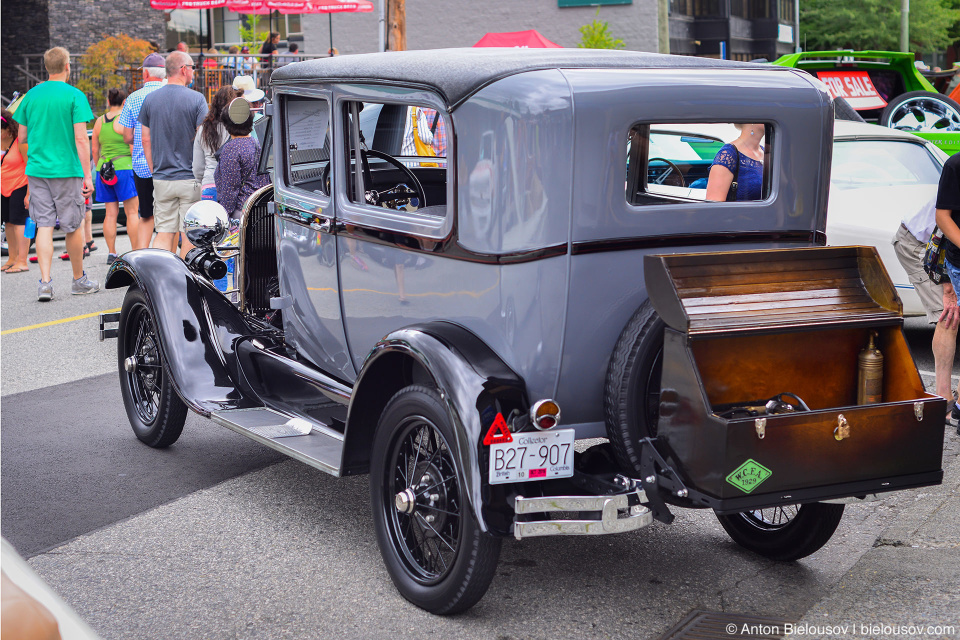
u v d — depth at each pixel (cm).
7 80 2355
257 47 2436
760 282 331
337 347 448
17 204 1078
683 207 350
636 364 326
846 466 308
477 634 338
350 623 347
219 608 360
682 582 377
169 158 916
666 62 361
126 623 350
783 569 388
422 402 341
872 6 3206
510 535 318
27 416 606
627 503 320
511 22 2342
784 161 369
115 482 493
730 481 294
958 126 1007
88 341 792
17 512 454
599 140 330
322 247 438
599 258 337
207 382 492
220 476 502
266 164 551
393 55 400
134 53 2055
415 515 358
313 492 479
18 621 160
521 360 340
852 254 347
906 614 331
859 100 1045
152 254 532
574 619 348
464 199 348
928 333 773
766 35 2786
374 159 449
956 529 402
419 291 379
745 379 330
